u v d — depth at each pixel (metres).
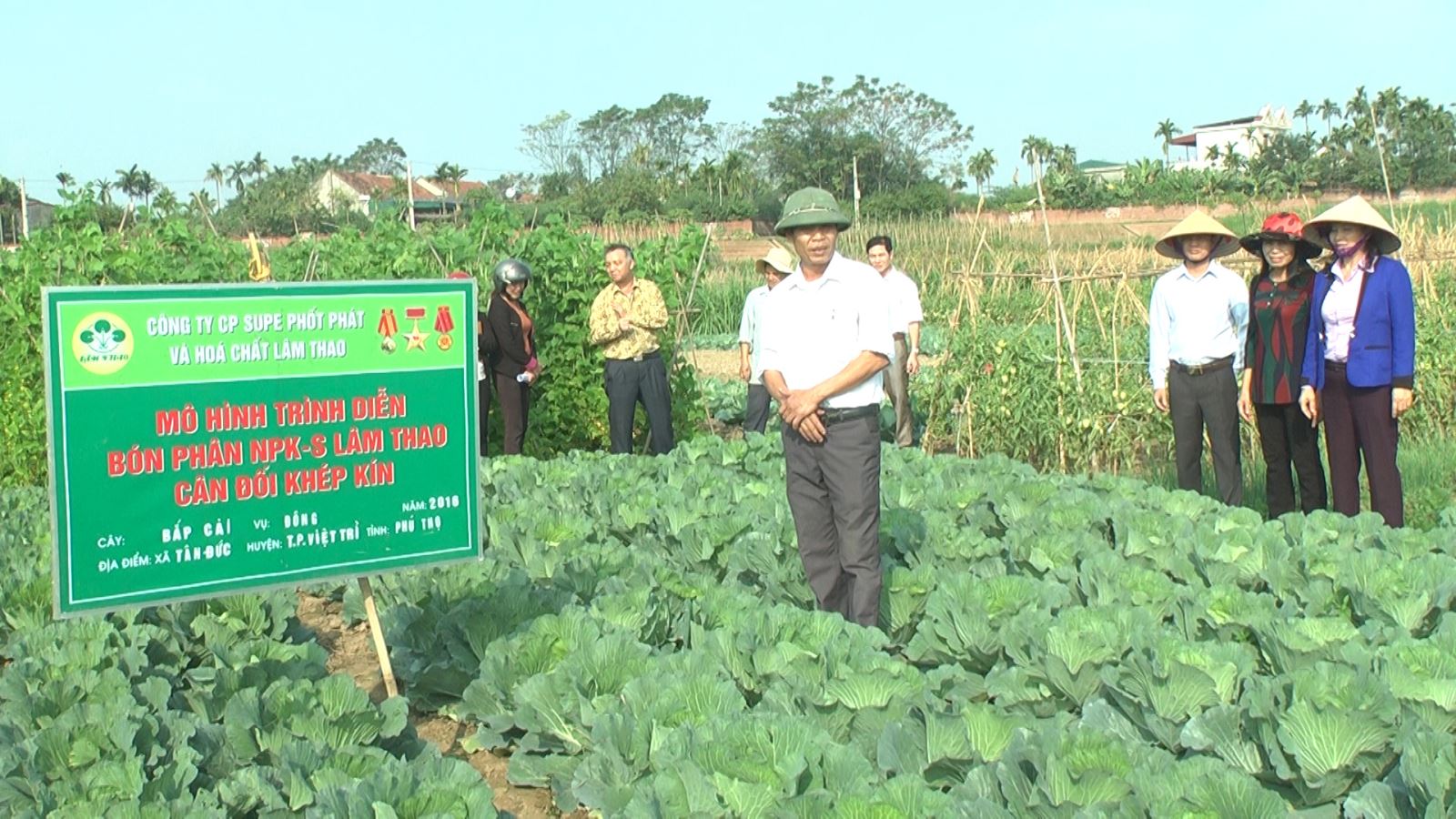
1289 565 5.62
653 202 59.78
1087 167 90.06
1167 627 5.14
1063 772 3.39
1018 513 7.08
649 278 13.33
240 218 38.00
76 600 4.24
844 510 5.45
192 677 4.83
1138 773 3.38
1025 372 12.04
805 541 5.66
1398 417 7.68
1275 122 89.31
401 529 4.77
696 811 3.43
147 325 4.30
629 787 3.72
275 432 4.52
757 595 6.31
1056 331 13.69
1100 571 5.54
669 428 11.48
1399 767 3.44
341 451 4.63
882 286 5.41
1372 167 48.44
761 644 4.64
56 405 4.19
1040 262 23.19
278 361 4.50
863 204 51.44
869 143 70.94
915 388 14.36
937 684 4.45
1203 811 3.25
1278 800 3.23
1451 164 50.00
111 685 4.55
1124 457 11.68
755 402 11.59
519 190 77.00
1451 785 3.22
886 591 5.62
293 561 4.57
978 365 12.54
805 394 5.32
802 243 5.35
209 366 4.40
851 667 4.36
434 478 4.81
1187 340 8.27
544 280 12.82
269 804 3.77
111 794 3.83
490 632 5.24
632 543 7.30
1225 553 5.98
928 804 3.34
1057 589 5.33
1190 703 4.02
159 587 4.37
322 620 6.86
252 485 4.49
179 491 4.38
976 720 3.83
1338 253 7.64
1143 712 4.15
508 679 4.78
